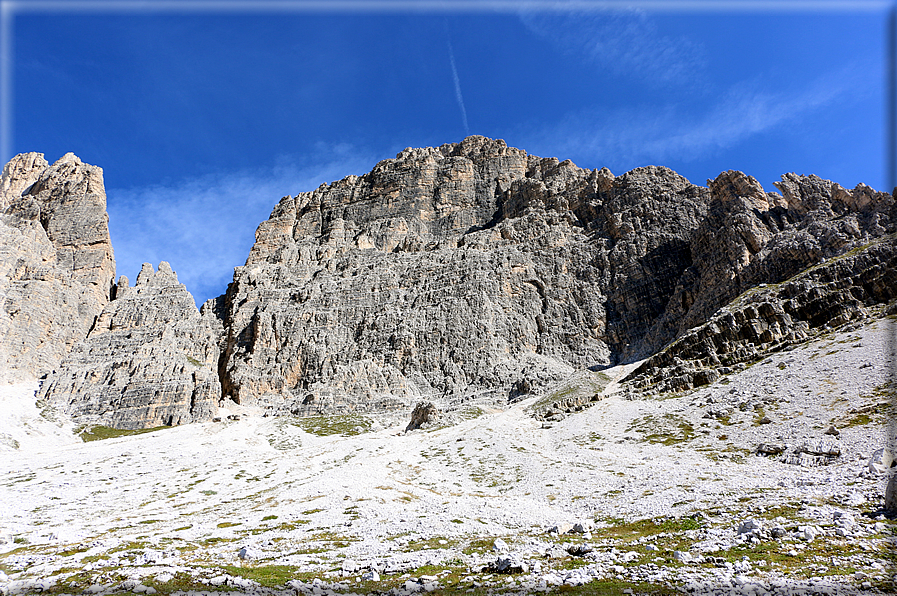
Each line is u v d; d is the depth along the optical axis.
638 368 123.12
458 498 60.31
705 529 33.91
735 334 106.25
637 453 72.56
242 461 103.31
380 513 53.38
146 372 164.38
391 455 95.00
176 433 134.50
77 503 73.25
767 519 33.97
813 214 148.12
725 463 58.31
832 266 106.56
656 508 43.19
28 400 156.12
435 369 168.62
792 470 49.16
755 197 165.62
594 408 105.62
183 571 32.22
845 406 63.31
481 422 116.75
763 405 74.69
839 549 26.14
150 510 67.56
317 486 70.75
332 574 31.53
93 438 142.00
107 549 42.03
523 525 44.03
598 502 50.03
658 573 25.50
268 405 158.25
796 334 96.69
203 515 61.75
